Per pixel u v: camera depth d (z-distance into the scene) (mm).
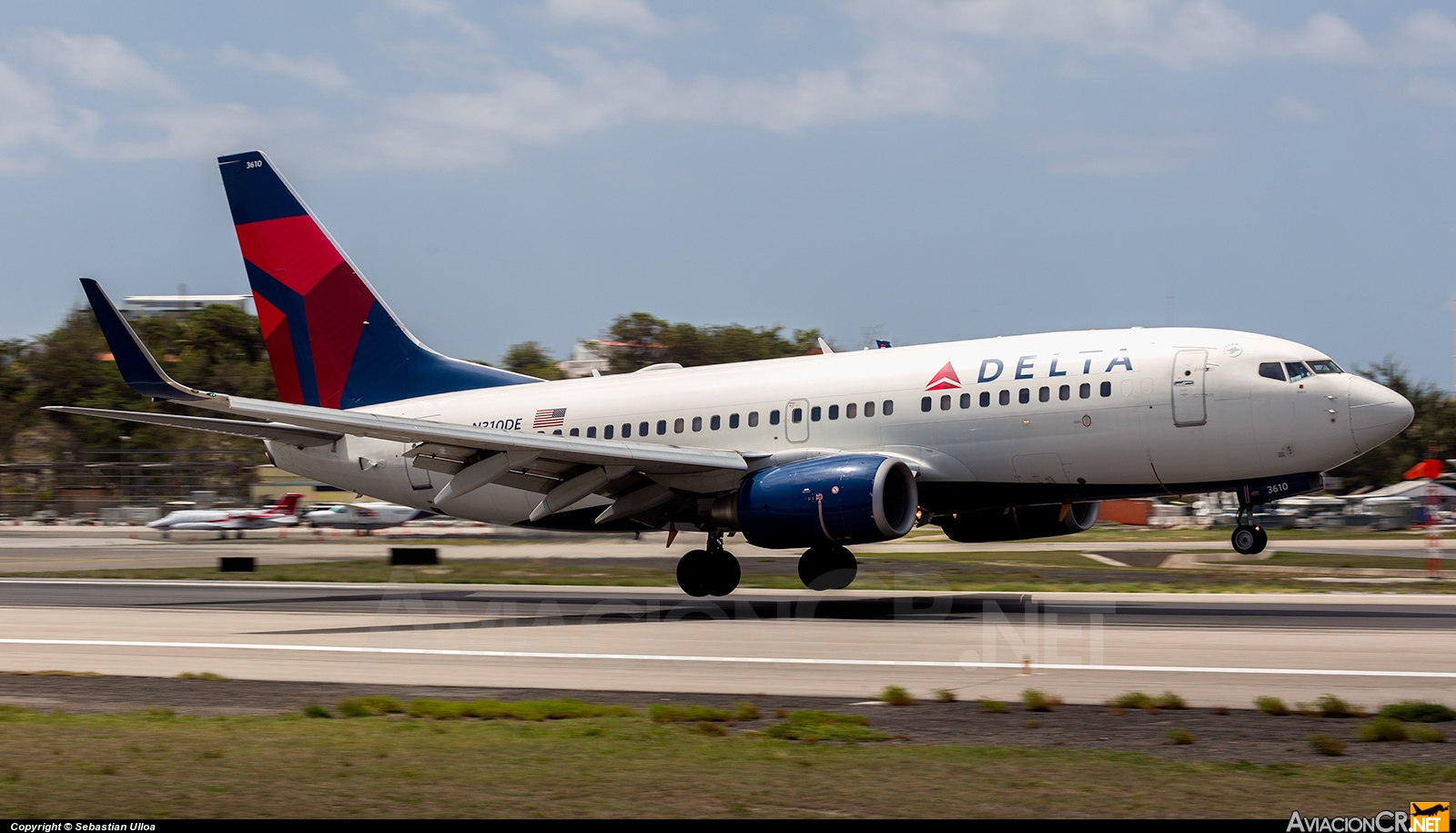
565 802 32719
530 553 154250
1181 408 83188
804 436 93812
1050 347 89250
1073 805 32281
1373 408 80875
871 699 50875
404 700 52062
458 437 82438
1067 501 89125
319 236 111438
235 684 57062
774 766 37031
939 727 44344
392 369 112062
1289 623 75312
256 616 89188
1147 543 191500
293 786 34688
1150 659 60625
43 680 58625
